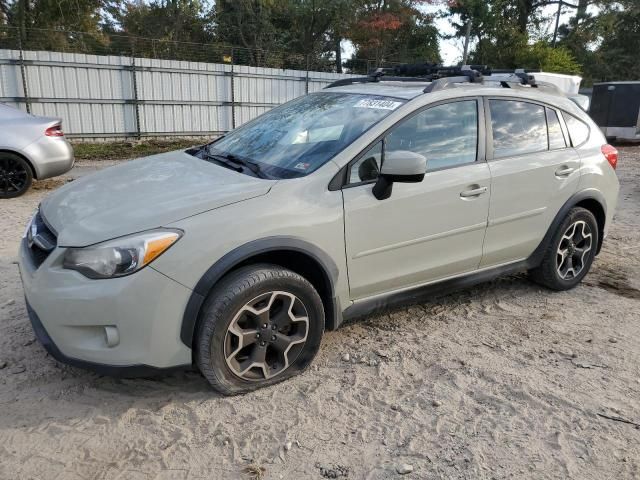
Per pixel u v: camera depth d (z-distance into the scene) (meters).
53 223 3.09
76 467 2.58
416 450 2.75
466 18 32.09
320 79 19.88
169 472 2.57
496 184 3.95
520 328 4.07
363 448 2.75
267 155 3.66
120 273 2.74
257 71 18.47
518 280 5.00
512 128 4.15
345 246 3.32
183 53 20.05
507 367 3.52
